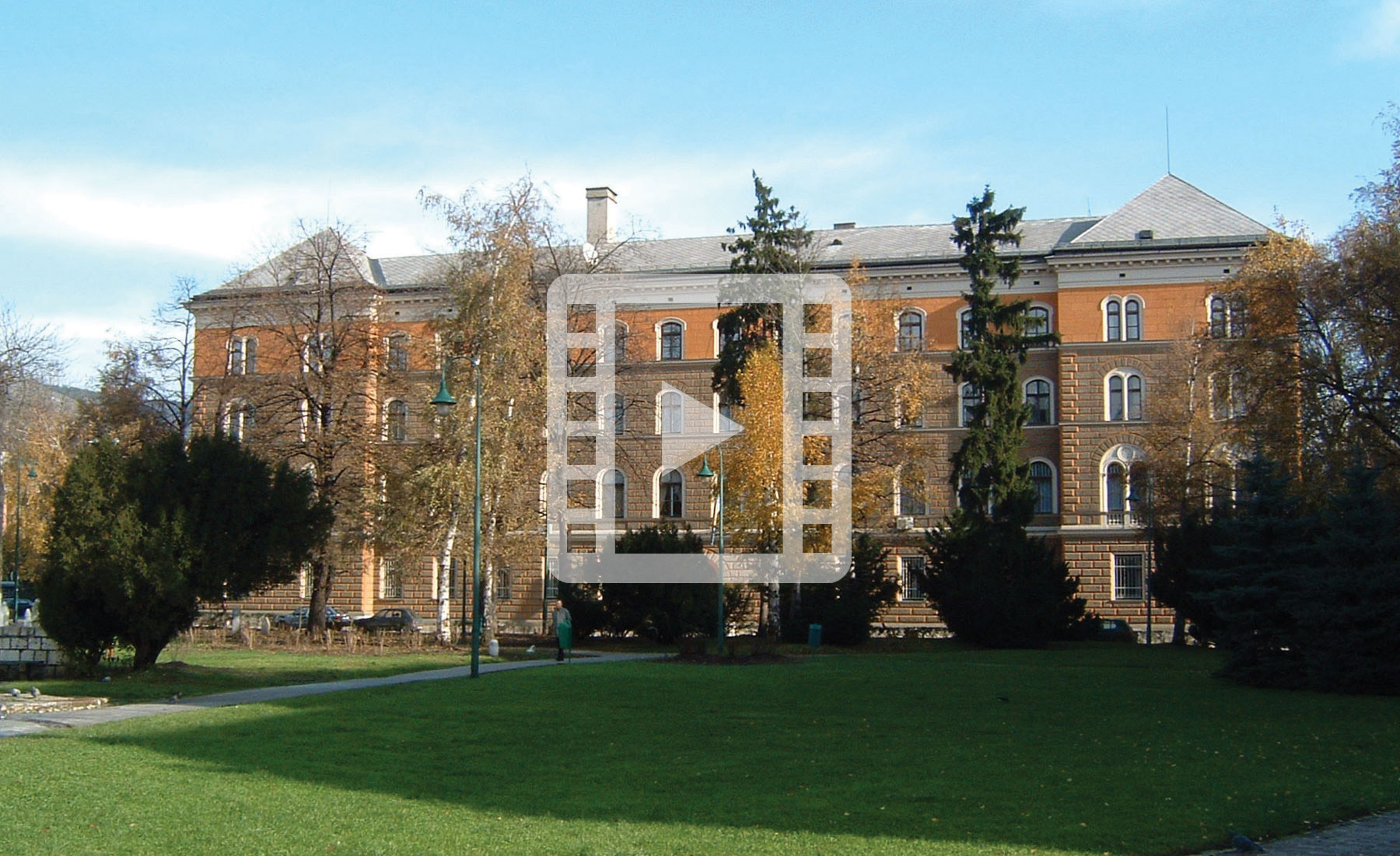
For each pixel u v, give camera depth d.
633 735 18.89
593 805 13.38
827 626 45.12
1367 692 25.59
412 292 61.00
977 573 45.25
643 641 47.00
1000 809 13.13
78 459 28.33
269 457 45.78
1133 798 13.74
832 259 64.81
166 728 19.53
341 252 49.00
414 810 13.04
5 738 18.20
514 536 43.28
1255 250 40.12
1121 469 59.53
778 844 11.48
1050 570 47.25
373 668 32.56
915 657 39.06
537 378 43.81
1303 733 19.25
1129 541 59.00
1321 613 25.91
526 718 20.84
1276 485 29.34
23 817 12.16
